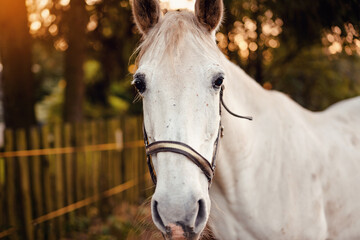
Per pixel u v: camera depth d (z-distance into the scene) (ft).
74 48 17.75
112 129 14.07
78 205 12.16
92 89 28.60
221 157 5.29
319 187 5.86
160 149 4.03
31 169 10.35
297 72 15.46
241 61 13.08
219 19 4.91
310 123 6.56
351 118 7.29
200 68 4.24
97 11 14.32
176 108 4.07
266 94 6.22
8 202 9.68
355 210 6.24
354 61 14.98
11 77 15.12
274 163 5.67
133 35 14.52
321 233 5.84
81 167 12.34
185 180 3.89
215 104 4.41
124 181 15.02
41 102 33.40
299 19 10.09
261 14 10.73
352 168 6.32
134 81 4.45
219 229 5.82
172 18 4.65
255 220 5.54
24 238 10.01
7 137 9.68
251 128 5.67
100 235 11.18
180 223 3.76
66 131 11.62
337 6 8.87
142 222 11.75
